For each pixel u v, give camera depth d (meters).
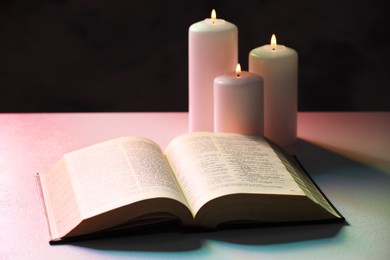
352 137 1.58
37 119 1.67
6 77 2.41
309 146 1.54
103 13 2.38
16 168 1.46
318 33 2.37
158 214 1.25
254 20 2.37
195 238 1.25
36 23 2.37
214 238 1.25
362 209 1.32
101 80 2.43
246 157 1.37
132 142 1.40
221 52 1.54
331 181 1.41
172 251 1.22
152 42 2.40
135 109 2.45
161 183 1.28
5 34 2.38
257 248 1.23
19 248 1.24
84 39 2.39
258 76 1.49
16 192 1.38
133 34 2.39
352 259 1.20
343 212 1.32
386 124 1.64
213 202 1.25
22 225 1.29
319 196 1.34
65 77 2.42
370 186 1.39
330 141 1.56
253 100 1.48
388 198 1.35
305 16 2.36
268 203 1.27
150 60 2.42
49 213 1.31
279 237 1.25
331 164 1.47
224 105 1.48
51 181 1.39
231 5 2.37
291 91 1.53
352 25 2.36
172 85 2.43
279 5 2.36
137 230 1.26
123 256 1.21
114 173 1.32
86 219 1.24
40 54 2.39
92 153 1.39
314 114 1.70
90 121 1.66
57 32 2.38
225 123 1.49
